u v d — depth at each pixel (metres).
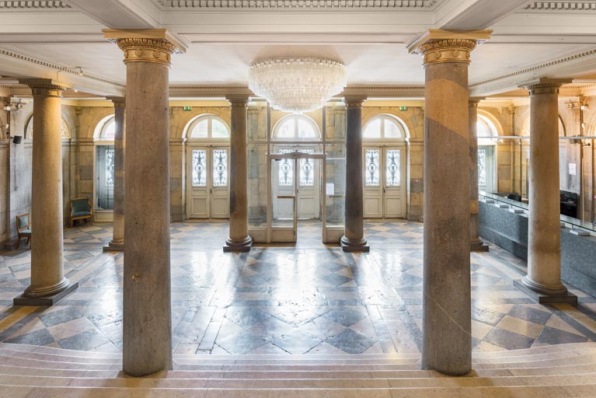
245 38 3.76
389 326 5.39
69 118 12.30
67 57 5.70
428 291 3.70
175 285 7.04
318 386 3.28
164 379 3.40
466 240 3.59
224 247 9.35
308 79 5.76
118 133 9.09
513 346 4.81
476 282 7.11
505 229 9.43
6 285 7.13
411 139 12.98
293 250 9.50
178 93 8.65
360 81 8.11
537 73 6.12
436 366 3.64
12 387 3.11
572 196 10.16
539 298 6.14
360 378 3.36
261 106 10.13
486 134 13.41
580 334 5.13
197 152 13.38
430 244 3.66
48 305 6.10
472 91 8.30
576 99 9.90
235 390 3.09
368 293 6.64
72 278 7.37
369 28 3.57
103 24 3.37
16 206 10.03
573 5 3.59
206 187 13.42
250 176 10.18
